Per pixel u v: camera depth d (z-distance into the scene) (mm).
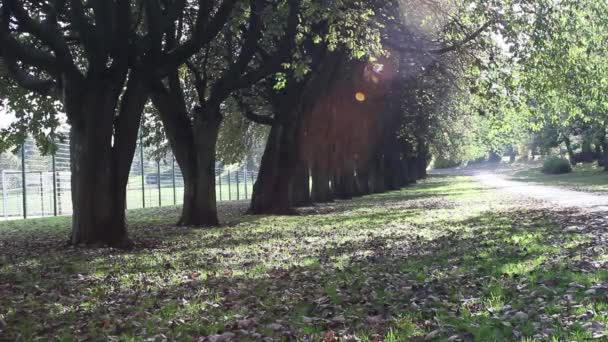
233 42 24984
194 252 13562
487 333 5734
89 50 14289
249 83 19969
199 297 8312
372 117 40500
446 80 33375
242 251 13484
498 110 21391
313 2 13992
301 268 10555
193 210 21094
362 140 41656
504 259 10359
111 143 14961
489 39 20000
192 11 21547
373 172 47875
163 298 8398
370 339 5895
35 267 11750
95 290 9125
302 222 21141
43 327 6879
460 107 43844
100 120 14555
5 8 13570
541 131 67562
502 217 19641
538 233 14117
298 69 16391
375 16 18969
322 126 33281
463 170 118500
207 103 20859
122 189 15211
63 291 9086
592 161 76938
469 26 20312
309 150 32156
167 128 20859
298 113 26453
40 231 22062
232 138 39688
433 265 10234
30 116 22219
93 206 14922
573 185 43219
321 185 34438
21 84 15117
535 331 5734
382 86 35906
